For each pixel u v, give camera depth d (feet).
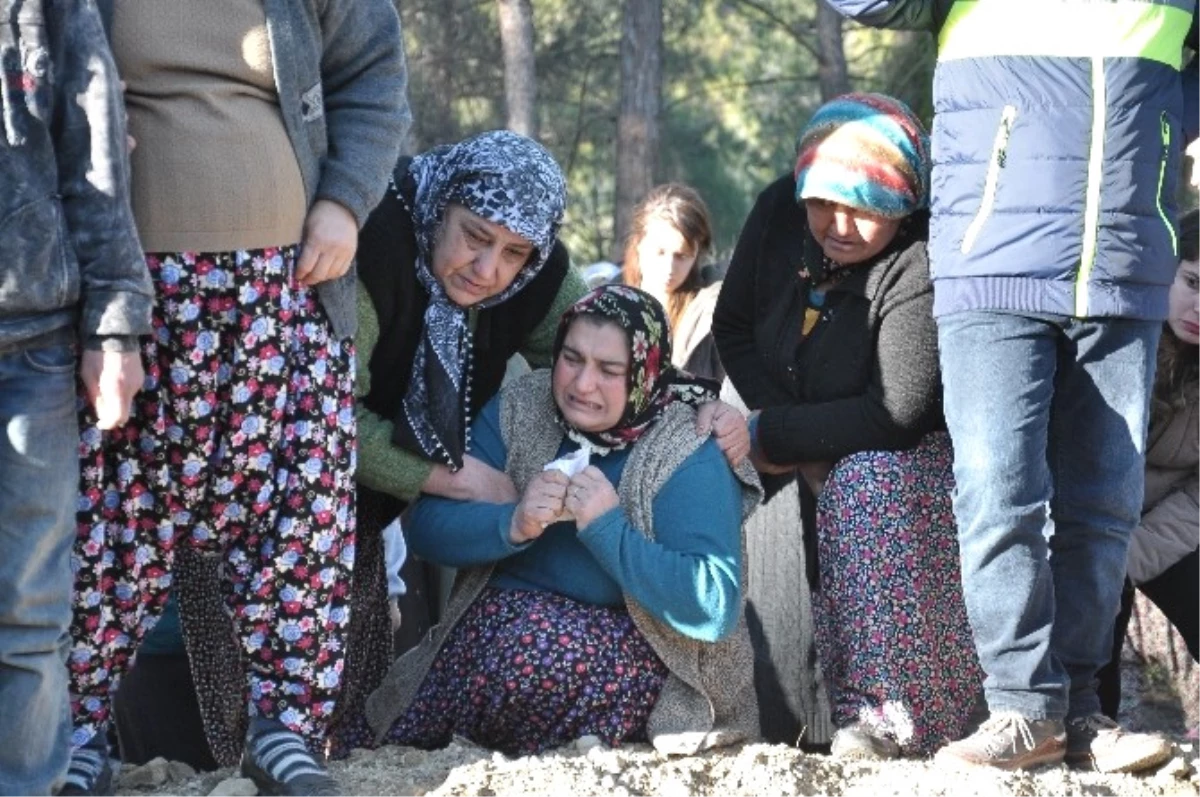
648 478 15.16
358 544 15.60
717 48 80.79
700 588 14.61
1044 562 14.51
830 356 15.89
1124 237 14.25
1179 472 17.99
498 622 15.11
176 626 16.15
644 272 23.73
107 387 11.51
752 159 78.74
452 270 14.87
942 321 14.62
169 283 12.13
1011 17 14.25
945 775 14.19
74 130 11.49
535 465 15.48
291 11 12.59
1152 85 14.26
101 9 11.96
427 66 68.59
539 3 73.56
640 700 14.96
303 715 13.16
